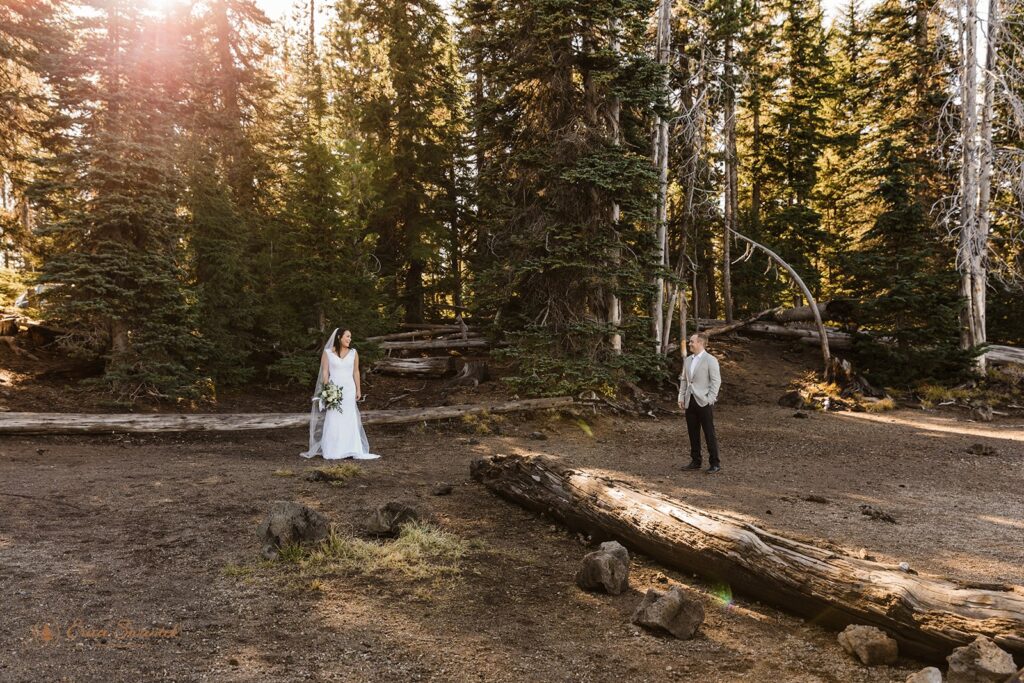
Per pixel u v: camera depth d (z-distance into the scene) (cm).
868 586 380
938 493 791
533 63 1473
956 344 1927
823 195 2977
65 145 1413
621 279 1516
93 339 1316
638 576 495
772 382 1906
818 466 973
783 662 357
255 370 1524
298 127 1894
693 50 2056
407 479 798
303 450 1020
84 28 1334
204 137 1641
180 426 1064
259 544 516
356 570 472
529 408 1346
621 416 1444
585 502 579
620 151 1489
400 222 2280
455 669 333
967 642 335
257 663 326
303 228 1560
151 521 565
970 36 1828
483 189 1664
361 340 1588
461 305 2370
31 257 1809
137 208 1251
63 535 515
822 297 2906
